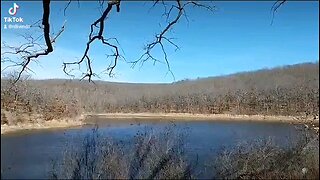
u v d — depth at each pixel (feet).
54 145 59.98
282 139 49.62
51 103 108.06
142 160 40.57
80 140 52.60
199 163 46.57
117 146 42.57
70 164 40.45
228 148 49.96
